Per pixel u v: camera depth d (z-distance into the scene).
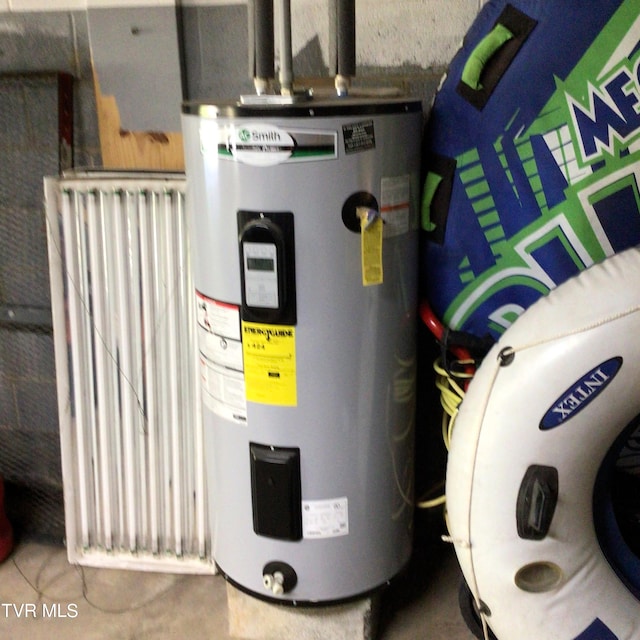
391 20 1.42
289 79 1.08
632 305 1.01
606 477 1.15
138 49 1.49
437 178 1.26
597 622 1.14
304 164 1.04
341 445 1.21
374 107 1.06
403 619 1.50
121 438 1.60
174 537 1.64
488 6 1.21
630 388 1.02
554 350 1.04
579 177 1.18
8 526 1.75
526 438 1.06
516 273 1.25
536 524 1.06
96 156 1.61
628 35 1.14
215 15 1.47
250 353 1.17
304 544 1.26
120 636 1.47
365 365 1.18
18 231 1.66
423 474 1.66
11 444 1.83
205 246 1.17
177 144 1.55
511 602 1.13
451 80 1.24
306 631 1.41
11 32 1.55
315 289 1.11
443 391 1.36
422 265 1.33
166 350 1.53
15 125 1.59
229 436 1.25
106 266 1.50
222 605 1.56
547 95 1.18
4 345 1.75
